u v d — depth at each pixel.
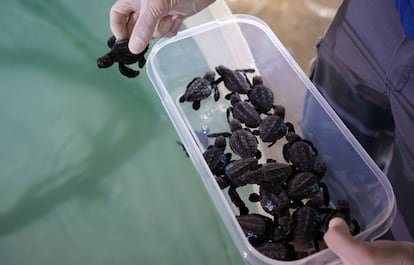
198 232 0.61
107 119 0.73
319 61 0.67
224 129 0.67
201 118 0.68
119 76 0.76
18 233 0.62
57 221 0.63
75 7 0.82
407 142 0.54
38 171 0.68
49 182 0.67
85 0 0.81
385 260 0.38
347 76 0.62
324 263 0.44
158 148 0.69
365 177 0.55
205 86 0.66
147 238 0.61
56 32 0.81
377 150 0.68
